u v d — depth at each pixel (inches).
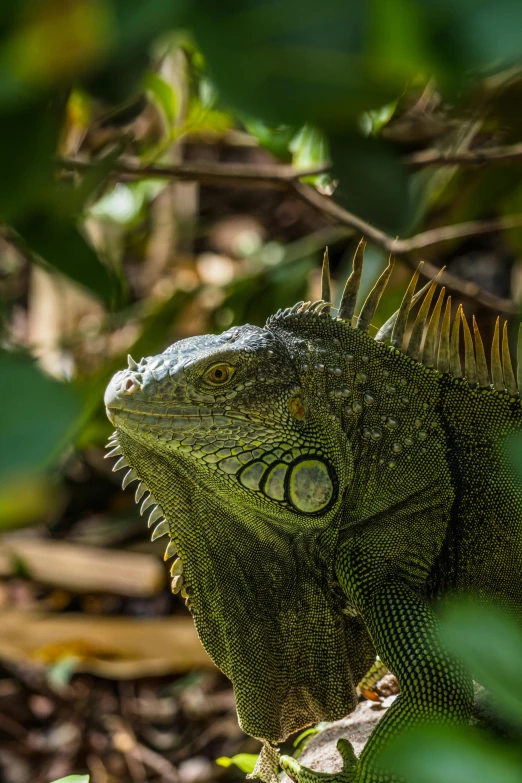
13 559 276.2
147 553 290.2
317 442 125.7
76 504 306.7
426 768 46.2
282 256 319.9
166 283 340.2
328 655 130.8
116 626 258.2
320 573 128.6
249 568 129.3
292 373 126.5
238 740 248.1
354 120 40.5
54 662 256.5
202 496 127.0
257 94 34.4
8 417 38.5
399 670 114.3
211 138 301.9
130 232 343.9
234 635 129.0
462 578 125.6
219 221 375.6
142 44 33.7
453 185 229.0
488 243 330.0
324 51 32.5
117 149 54.4
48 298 294.0
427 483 127.3
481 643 49.3
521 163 181.0
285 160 186.1
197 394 121.8
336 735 150.7
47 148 38.4
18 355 43.5
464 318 133.0
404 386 130.6
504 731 120.0
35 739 258.4
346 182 45.6
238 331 129.5
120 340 273.4
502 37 31.8
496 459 128.6
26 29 32.6
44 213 56.7
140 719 260.2
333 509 125.4
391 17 32.2
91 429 192.2
